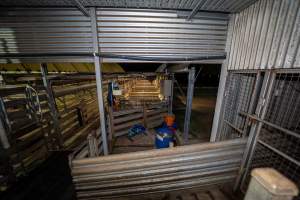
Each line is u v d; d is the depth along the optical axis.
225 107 2.90
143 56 2.50
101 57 2.47
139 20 2.33
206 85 18.92
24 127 2.96
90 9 2.21
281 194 0.66
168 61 2.58
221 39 2.60
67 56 2.43
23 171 2.83
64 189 2.52
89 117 6.47
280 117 2.20
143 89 7.88
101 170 1.79
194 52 2.59
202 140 4.61
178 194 2.08
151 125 5.71
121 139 4.65
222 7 2.22
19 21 2.24
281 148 2.08
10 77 3.55
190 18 2.38
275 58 1.80
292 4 1.57
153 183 1.93
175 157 1.91
